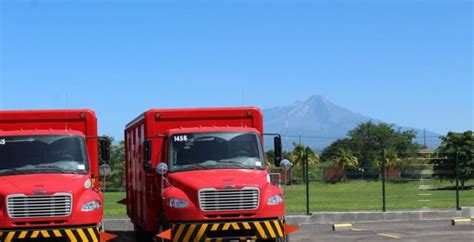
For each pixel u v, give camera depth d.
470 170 27.41
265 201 14.39
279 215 14.52
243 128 15.99
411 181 28.78
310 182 30.53
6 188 13.61
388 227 21.92
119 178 44.56
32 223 13.54
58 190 13.65
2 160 14.47
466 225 22.17
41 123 15.95
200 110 16.64
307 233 20.52
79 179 14.24
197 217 14.19
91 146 15.98
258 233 14.29
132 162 20.14
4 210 13.46
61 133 15.05
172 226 14.35
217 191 14.25
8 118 15.80
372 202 33.72
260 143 15.80
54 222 13.61
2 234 13.40
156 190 16.02
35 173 14.33
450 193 29.42
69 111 16.05
